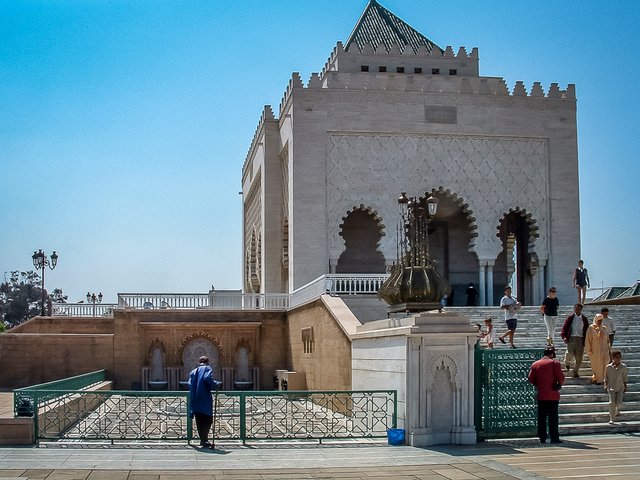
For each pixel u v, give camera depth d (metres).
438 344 12.85
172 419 17.19
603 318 16.78
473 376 12.98
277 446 12.66
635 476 10.25
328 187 29.83
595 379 16.05
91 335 26.48
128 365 26.58
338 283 24.14
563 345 19.31
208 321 27.39
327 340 19.86
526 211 30.92
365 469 10.75
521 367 13.47
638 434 13.96
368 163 30.11
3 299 80.44
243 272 48.34
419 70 33.88
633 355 18.06
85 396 16.77
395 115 30.33
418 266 14.60
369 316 23.45
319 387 20.98
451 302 32.81
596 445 12.76
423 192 30.30
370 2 38.31
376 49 34.00
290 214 30.19
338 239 29.72
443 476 10.27
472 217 30.52
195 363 27.03
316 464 11.10
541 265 30.91
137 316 26.86
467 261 33.22
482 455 11.83
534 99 31.27
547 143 31.31
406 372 12.77
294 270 29.36
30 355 26.19
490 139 30.94
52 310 28.50
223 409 18.23
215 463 11.16
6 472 10.45
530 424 13.42
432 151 30.52
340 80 30.81
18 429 12.66
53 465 10.95
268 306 28.05
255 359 27.34
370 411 14.75
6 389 24.94
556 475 10.32
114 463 11.12
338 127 29.98
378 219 30.00
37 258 30.94
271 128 34.78
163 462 11.23
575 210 31.25
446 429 12.84
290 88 30.47
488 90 31.08
